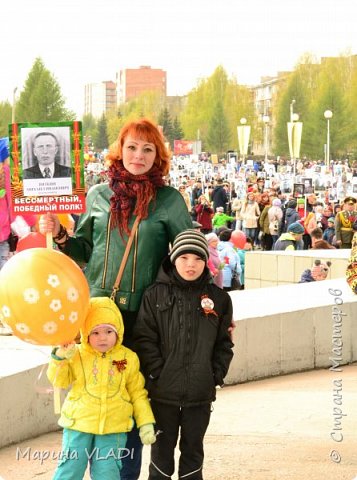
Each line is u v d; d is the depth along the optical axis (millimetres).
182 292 5359
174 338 5320
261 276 17547
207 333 5348
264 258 17484
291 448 6957
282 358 9688
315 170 55812
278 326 9617
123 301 5453
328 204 32250
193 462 5461
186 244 5289
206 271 5418
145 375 5398
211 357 5406
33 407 7148
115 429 5223
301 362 9883
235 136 129625
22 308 4961
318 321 10023
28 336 5035
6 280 4996
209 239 15312
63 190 5465
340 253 17250
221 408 8234
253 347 9367
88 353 5266
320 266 13984
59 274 5004
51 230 5477
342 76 120438
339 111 104438
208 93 133875
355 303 10422
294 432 7418
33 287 4945
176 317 5328
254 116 133750
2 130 71188
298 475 6297
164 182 5547
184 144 79188
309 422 7734
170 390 5324
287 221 28094
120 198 5441
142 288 5453
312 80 119188
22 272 4973
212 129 127438
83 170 5461
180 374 5316
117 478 5242
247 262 17750
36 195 5457
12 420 6918
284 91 122125
